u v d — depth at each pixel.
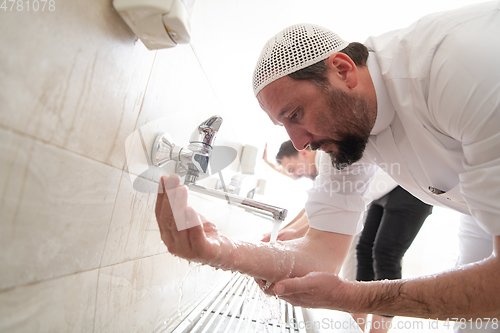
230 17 0.97
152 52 0.49
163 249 0.68
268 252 0.73
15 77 0.26
